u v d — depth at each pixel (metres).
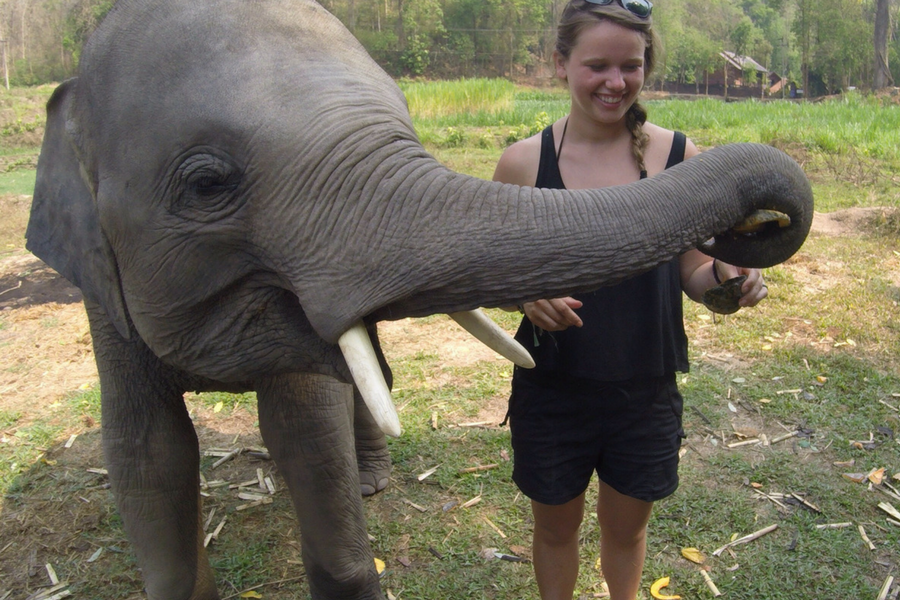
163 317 2.03
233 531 3.46
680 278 2.39
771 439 3.98
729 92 66.38
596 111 2.12
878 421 4.11
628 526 2.53
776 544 3.19
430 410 4.38
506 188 1.76
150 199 1.92
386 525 3.43
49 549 3.38
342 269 1.76
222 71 1.85
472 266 1.69
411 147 1.85
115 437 2.45
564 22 2.13
